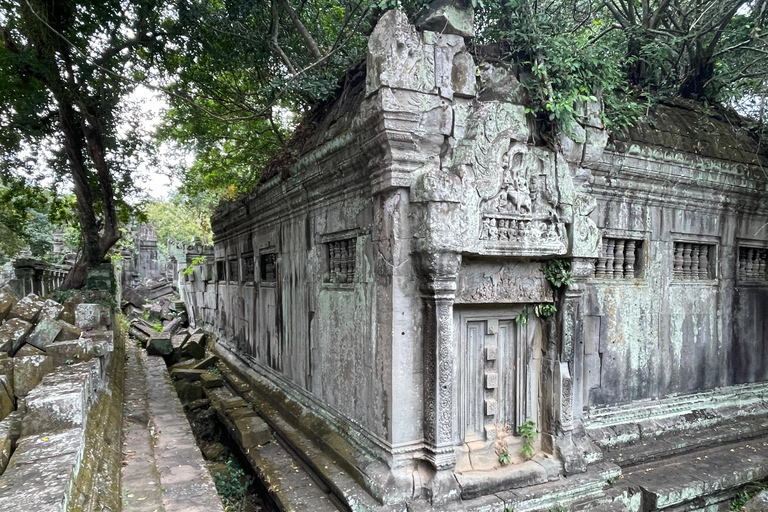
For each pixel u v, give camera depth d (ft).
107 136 28.25
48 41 22.06
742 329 21.83
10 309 14.02
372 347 14.05
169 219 105.91
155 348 35.17
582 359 15.92
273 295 24.71
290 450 17.97
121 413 17.33
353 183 15.51
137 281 71.36
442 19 13.33
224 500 16.71
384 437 13.29
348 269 16.66
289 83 18.48
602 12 28.19
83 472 9.66
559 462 14.82
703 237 20.59
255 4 20.47
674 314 19.77
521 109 14.24
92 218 28.37
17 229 32.71
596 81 15.81
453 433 14.11
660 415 19.06
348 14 20.24
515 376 15.37
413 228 12.97
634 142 17.99
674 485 15.75
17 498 7.11
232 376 30.37
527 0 14.52
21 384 11.90
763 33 22.52
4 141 25.79
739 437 19.70
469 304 14.19
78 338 14.97
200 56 25.64
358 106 15.19
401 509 12.20
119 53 25.62
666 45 22.02
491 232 13.69
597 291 17.84
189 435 17.66
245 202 27.99
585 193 16.47
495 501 13.05
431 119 13.02
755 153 21.48
